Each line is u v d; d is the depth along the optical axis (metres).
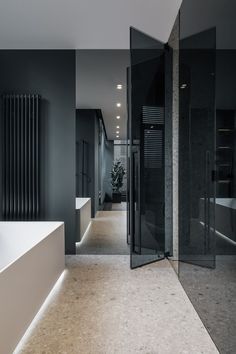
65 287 3.14
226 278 1.92
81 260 4.14
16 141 4.34
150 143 4.12
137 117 4.02
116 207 4.52
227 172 1.87
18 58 4.35
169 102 4.19
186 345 2.11
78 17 3.49
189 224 2.96
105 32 3.86
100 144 4.49
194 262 2.73
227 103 1.86
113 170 4.53
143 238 3.95
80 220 4.46
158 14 3.43
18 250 3.45
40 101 4.35
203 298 2.43
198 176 2.66
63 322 2.42
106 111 4.42
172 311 2.62
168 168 4.21
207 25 2.36
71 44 4.21
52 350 2.05
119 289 3.10
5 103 4.32
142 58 3.90
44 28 3.74
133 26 3.72
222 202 1.98
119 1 3.16
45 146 4.39
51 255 2.99
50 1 3.17
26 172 4.34
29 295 2.31
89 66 4.37
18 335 2.07
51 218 4.39
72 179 4.40
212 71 2.22
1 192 4.35
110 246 4.46
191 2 2.85
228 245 1.88
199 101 2.62
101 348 2.07
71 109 4.37
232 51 1.77
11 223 3.57
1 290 1.80
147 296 2.93
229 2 1.83
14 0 3.15
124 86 4.38
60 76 4.36
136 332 2.28
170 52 4.09
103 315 2.54
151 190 4.08
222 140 1.97
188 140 3.08
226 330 1.91
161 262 4.06
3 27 3.71
